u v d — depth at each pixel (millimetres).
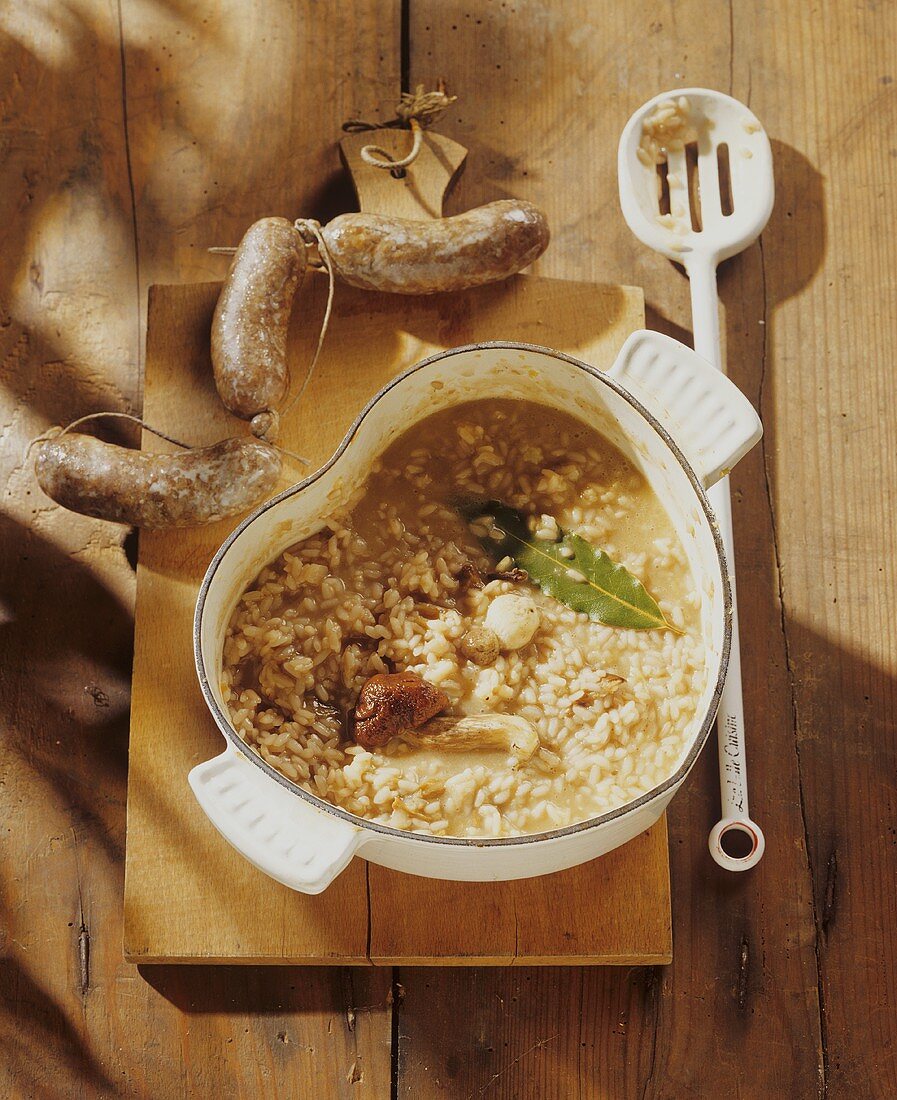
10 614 805
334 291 799
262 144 858
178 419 788
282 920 740
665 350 710
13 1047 763
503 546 750
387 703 709
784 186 858
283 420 783
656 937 741
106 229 849
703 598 720
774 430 830
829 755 795
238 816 670
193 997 767
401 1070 763
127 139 858
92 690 797
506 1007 767
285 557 740
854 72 870
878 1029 769
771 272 847
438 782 713
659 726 723
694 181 850
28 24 868
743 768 772
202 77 865
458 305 798
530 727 714
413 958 740
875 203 856
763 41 873
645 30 875
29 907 776
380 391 712
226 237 849
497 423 763
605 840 674
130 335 839
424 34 871
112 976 769
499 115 863
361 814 710
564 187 855
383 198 820
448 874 688
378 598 744
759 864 782
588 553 743
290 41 870
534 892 743
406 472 759
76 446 750
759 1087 762
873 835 787
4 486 819
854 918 779
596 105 866
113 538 812
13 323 838
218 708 663
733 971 772
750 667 803
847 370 837
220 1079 761
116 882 779
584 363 711
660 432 701
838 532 818
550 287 801
